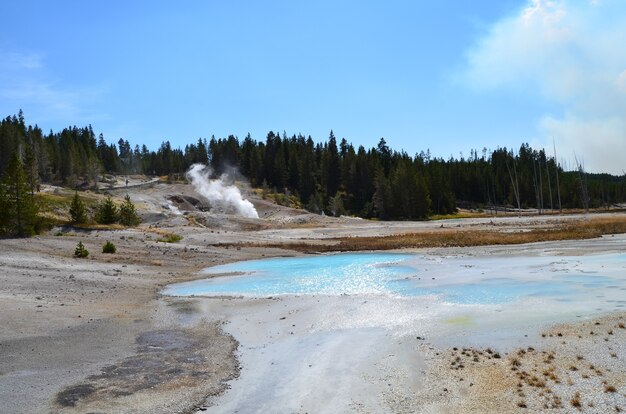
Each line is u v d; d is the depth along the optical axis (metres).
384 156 142.50
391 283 25.03
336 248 45.38
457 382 10.21
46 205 68.31
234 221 74.38
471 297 19.69
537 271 25.91
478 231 55.72
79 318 17.17
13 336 14.23
